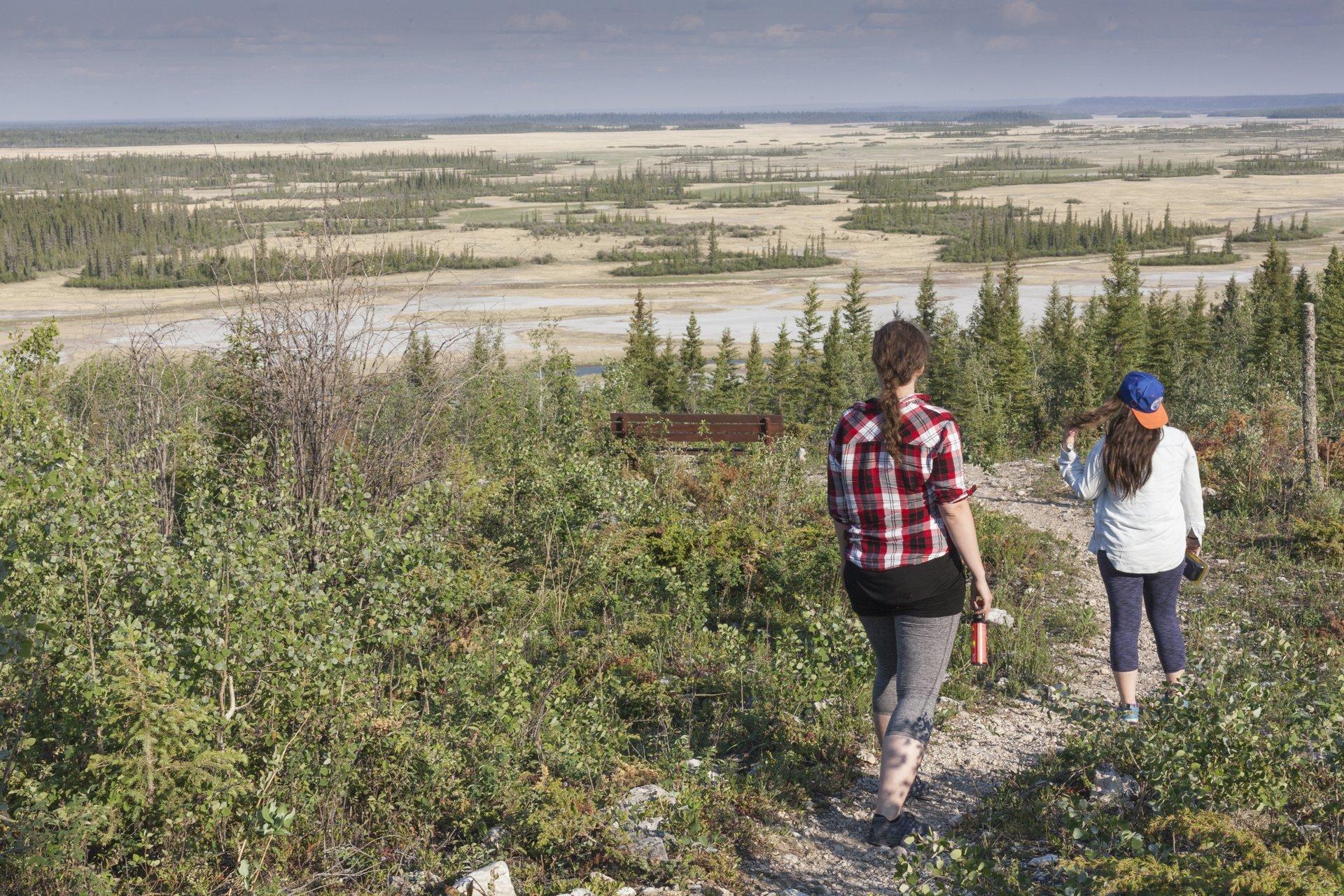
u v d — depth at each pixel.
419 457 8.13
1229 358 38.44
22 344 6.79
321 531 6.38
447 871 4.11
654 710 6.00
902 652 4.40
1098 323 83.44
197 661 4.43
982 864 3.58
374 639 5.46
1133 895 3.43
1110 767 4.80
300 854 4.21
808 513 10.28
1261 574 8.81
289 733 4.63
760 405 86.38
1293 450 11.81
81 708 4.22
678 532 8.80
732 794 4.75
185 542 5.42
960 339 96.31
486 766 4.62
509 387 13.30
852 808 4.86
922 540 4.25
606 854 4.18
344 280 7.65
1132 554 5.54
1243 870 3.46
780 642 6.30
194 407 7.95
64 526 4.68
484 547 8.18
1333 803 4.25
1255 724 4.57
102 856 4.04
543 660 6.65
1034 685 6.46
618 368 15.90
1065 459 5.76
